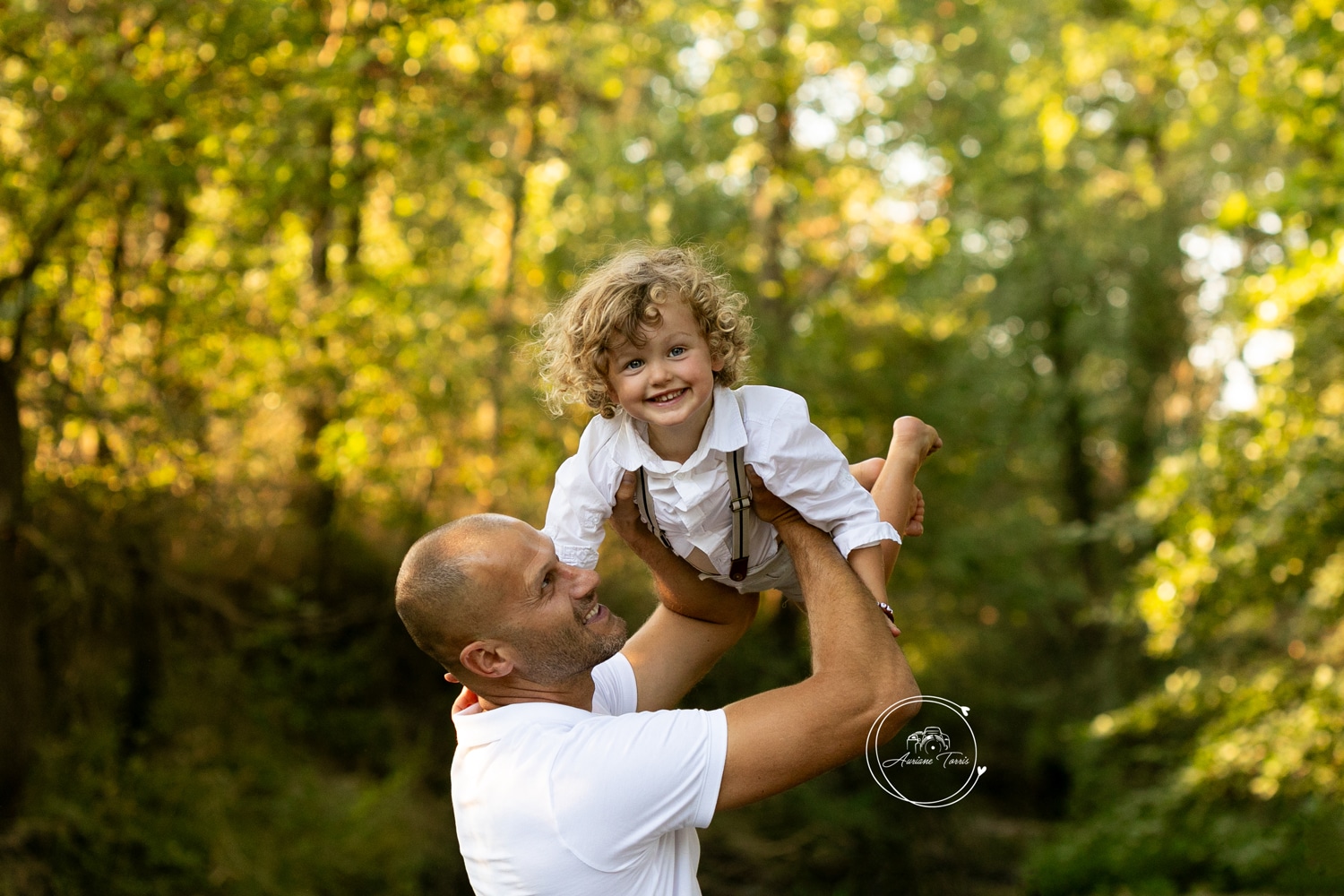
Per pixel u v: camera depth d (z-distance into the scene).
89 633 9.14
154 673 9.67
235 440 9.97
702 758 1.92
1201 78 13.53
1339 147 8.86
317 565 11.80
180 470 8.56
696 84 14.86
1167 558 9.29
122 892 7.98
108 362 8.24
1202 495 9.05
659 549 2.33
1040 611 18.31
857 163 15.29
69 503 8.52
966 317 18.38
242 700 10.48
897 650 2.00
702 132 14.47
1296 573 8.99
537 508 12.88
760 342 14.23
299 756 10.69
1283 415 8.71
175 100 7.38
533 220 13.55
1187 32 11.86
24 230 7.74
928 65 15.54
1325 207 8.59
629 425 2.23
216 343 9.07
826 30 14.72
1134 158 17.98
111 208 8.22
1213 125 15.03
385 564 12.44
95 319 8.48
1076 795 15.45
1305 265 8.30
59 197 7.59
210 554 10.68
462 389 10.99
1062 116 13.35
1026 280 19.22
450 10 8.97
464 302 11.08
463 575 2.03
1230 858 10.13
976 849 13.51
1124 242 18.92
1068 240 18.77
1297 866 9.65
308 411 10.68
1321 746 9.55
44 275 8.08
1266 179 14.84
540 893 1.98
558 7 10.90
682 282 2.11
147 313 8.45
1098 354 19.64
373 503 11.62
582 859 1.95
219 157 7.93
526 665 2.07
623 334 2.09
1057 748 16.67
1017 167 16.86
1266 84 10.29
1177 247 18.81
